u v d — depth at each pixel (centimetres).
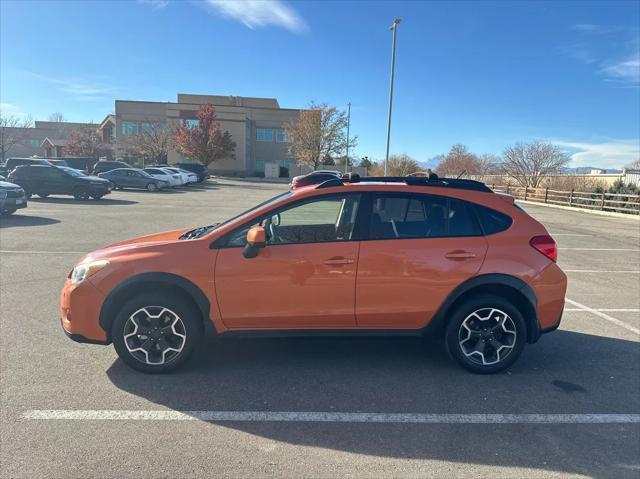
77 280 389
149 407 347
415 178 435
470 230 404
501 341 411
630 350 482
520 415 348
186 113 5728
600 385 400
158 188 3083
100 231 1217
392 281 391
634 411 358
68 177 2138
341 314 393
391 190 405
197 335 397
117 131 6003
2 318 533
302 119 5819
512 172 3891
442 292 395
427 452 300
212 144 5338
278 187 3938
